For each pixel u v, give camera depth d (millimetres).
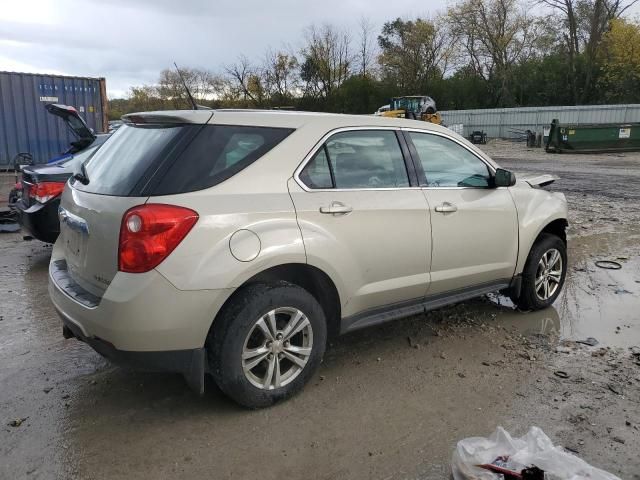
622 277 6203
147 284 2811
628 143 24672
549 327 4699
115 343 2877
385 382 3689
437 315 4980
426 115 32031
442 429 3127
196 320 2928
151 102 50719
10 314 4969
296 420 3213
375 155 3795
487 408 3355
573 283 5969
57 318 4875
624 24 38750
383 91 48062
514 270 4707
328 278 3449
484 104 46375
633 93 39062
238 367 3098
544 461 2441
